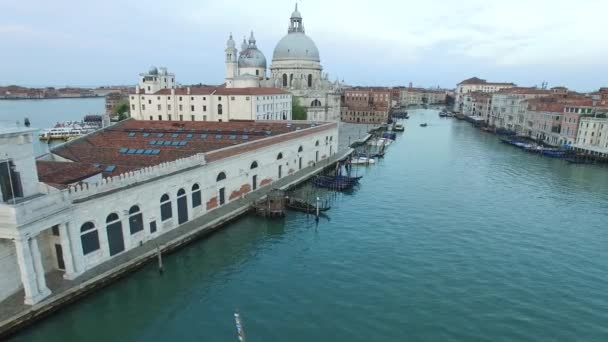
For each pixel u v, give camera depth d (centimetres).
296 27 16688
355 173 7831
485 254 4009
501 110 16662
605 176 7850
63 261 3178
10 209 2575
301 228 4684
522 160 9494
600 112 10331
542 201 5953
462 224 4872
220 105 10675
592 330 2798
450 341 2653
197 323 2853
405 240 4344
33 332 2705
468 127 17838
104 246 3409
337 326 2800
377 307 3034
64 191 3019
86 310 2970
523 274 3600
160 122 8494
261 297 3178
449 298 3170
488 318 2911
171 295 3212
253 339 2661
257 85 13800
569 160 9269
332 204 5647
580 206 5722
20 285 2934
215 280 3450
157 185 3938
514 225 4872
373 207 5522
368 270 3631
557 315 2967
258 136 7088
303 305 3061
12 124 3103
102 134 7288
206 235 4362
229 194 5216
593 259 3944
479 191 6488
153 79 11381
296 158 7256
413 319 2888
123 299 3138
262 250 4072
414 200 5894
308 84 16450
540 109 12781
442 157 9800
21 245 2638
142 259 3553
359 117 18112
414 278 3488
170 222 4188
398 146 11681
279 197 5059
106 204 3378
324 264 3756
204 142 6644
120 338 2706
